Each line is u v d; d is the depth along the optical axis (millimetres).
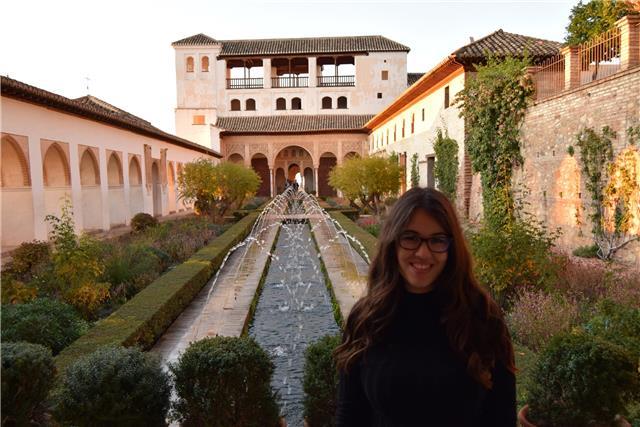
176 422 3844
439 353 1696
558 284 7348
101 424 3186
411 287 1779
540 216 13430
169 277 8711
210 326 7062
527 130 14141
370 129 38812
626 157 9914
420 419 1668
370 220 20750
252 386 3279
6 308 5926
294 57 41188
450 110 19953
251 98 41188
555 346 3375
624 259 9992
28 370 3352
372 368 1739
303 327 7547
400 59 40906
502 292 7207
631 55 10062
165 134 24547
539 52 17172
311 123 40188
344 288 8953
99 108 18297
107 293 7902
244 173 24828
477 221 17172
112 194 19953
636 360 3289
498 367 1722
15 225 13258
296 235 18203
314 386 3514
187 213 28516
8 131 12273
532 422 3365
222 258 12094
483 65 17688
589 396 3133
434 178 23578
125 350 3449
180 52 40531
